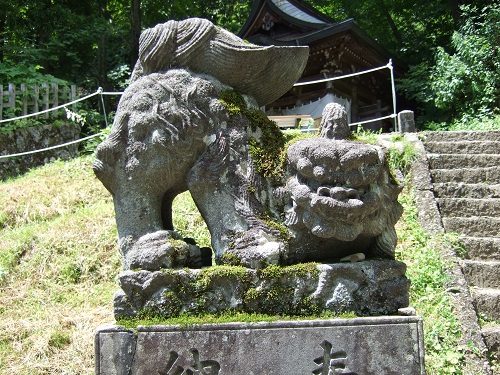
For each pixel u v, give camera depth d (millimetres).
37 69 12492
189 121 2480
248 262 2363
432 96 12977
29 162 9977
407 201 5633
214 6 19438
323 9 19594
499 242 4918
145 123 2506
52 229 5570
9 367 3848
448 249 4723
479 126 10797
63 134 10852
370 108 14836
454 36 12469
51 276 4953
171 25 2617
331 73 13383
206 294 2355
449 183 5910
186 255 2467
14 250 5293
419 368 2182
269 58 2629
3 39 13117
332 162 2279
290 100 13961
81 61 14727
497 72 11984
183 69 2594
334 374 2188
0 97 10555
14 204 6480
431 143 6781
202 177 2471
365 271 2330
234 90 2658
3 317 4434
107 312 4383
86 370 3770
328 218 2279
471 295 4129
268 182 2502
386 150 2477
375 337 2207
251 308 2330
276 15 14492
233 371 2232
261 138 2586
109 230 5398
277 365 2215
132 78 2729
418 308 3967
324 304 2305
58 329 4191
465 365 3498
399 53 17172
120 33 15758
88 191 6672
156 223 2537
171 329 2295
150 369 2283
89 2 15812
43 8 14078
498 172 6125
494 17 12336
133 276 2387
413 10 16641
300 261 2443
